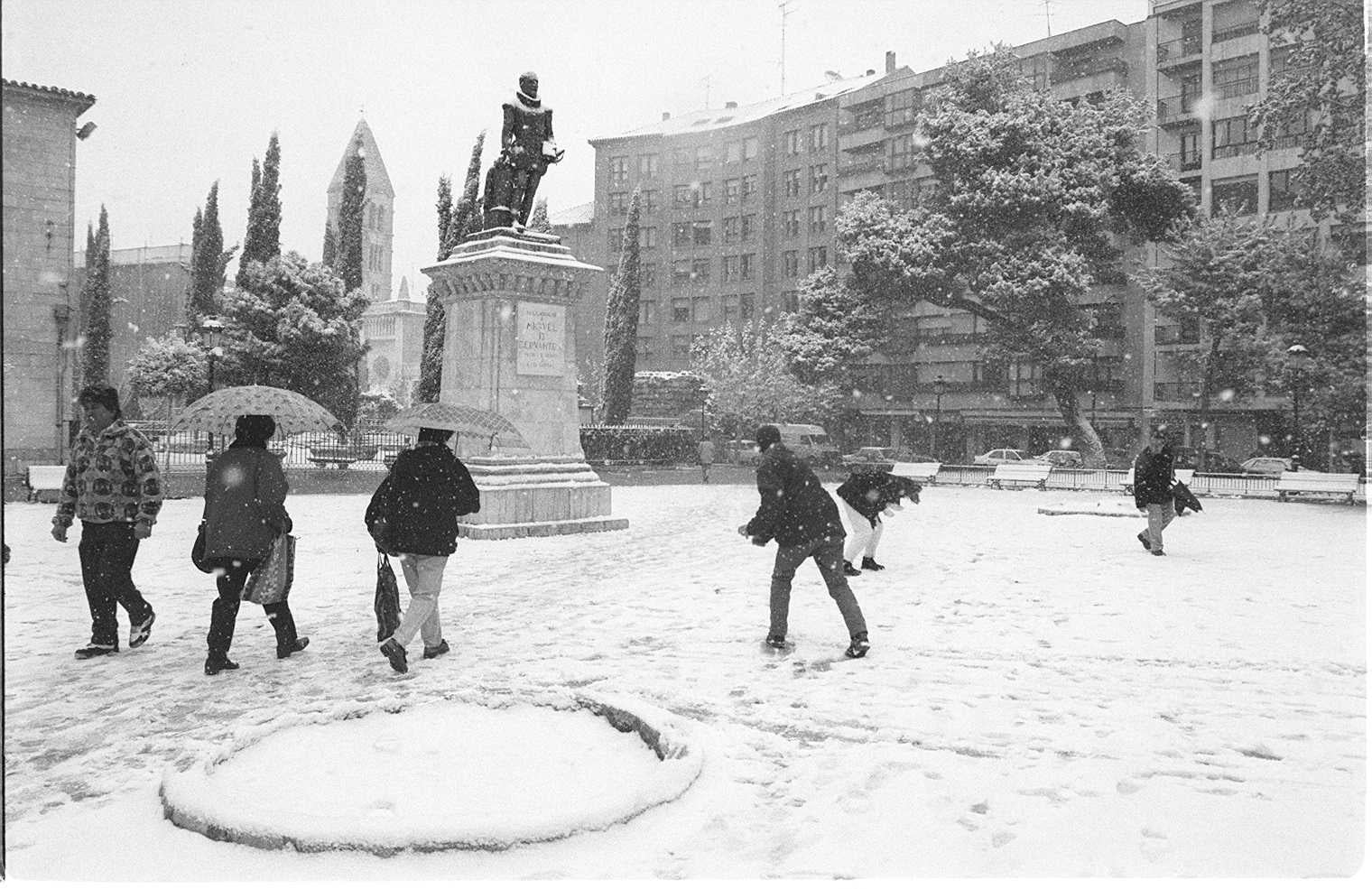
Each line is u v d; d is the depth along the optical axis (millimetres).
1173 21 50719
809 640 7707
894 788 4383
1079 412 44750
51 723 5504
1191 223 40750
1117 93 44094
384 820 3762
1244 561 12914
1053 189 41594
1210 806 4145
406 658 6805
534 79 16781
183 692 6176
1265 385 39281
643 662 6930
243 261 49188
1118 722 5414
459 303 16547
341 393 45594
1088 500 27188
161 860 3615
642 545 14719
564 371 16750
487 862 3619
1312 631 8047
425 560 6930
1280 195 45844
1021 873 3482
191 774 4316
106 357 61125
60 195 32031
